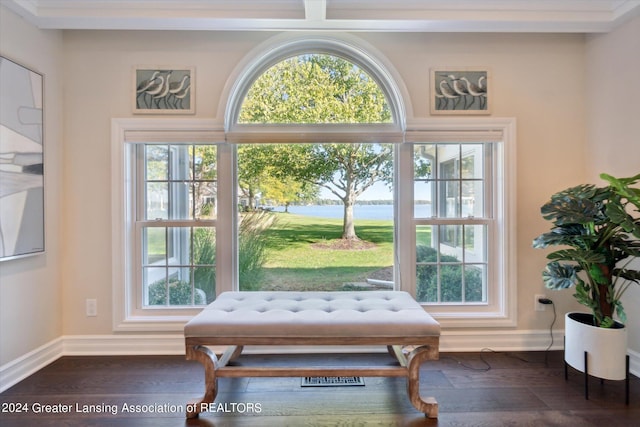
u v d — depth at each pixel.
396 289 2.42
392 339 1.59
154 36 2.25
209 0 1.97
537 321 2.33
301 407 1.68
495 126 2.28
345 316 1.65
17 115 1.91
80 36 2.24
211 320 1.61
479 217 2.41
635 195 1.60
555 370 2.04
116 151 2.23
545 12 2.02
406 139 2.26
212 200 2.37
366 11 2.03
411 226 2.38
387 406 1.69
